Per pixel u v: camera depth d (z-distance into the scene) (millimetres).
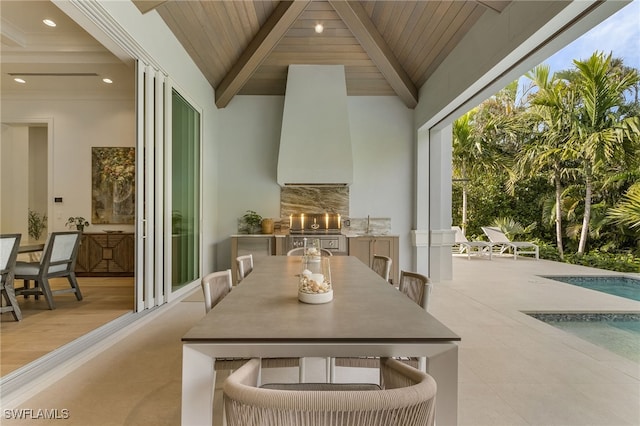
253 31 4441
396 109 5605
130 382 1977
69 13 2350
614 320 3588
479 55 3344
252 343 1008
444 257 5367
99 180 5398
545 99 6613
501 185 9609
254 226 5508
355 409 677
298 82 5059
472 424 1606
